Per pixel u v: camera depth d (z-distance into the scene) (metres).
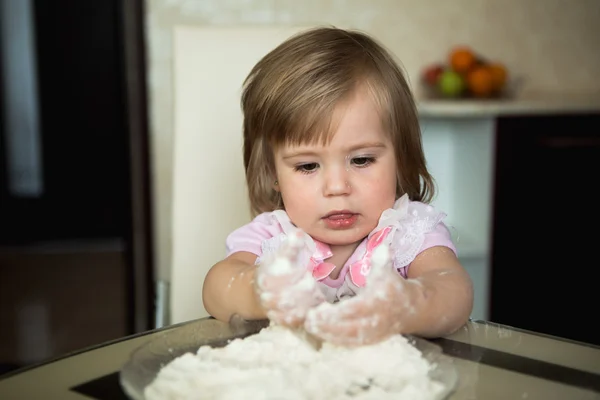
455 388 0.62
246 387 0.58
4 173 4.25
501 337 0.77
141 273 2.24
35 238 4.34
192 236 1.40
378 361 0.66
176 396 0.60
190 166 1.40
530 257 2.29
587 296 2.32
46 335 2.83
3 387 0.65
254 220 1.07
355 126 0.91
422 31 2.51
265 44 1.41
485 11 2.55
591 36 2.65
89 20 4.18
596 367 0.68
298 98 0.92
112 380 0.67
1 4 4.09
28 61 4.18
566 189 2.25
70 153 4.31
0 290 3.47
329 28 1.07
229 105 1.40
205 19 2.32
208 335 0.78
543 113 2.21
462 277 0.85
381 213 0.96
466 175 2.41
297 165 0.95
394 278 0.72
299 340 0.71
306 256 0.97
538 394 0.62
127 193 2.26
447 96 2.37
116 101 4.27
